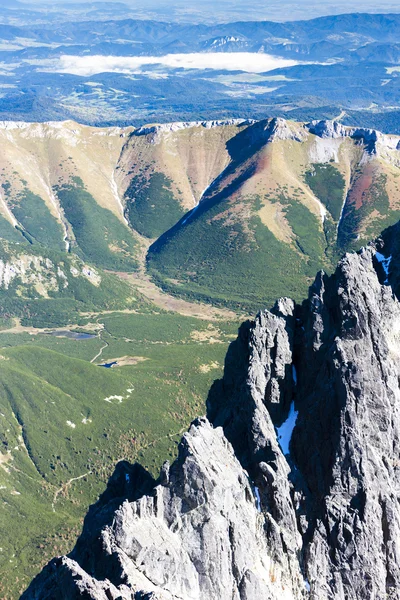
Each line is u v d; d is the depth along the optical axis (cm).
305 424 14488
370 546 13012
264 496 13600
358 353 14462
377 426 13900
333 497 13425
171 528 12744
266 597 12288
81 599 11050
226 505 12900
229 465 13638
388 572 13038
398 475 13738
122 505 12788
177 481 13062
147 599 10950
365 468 13438
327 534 13200
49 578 12288
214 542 12475
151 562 12106
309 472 14012
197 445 13400
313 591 12850
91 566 12438
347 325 14825
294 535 13288
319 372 14925
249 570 12438
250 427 14488
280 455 14138
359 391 13938
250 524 13075
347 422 13725
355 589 12900
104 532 12438
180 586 12106
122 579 11631
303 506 13638
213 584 12269
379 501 13338
